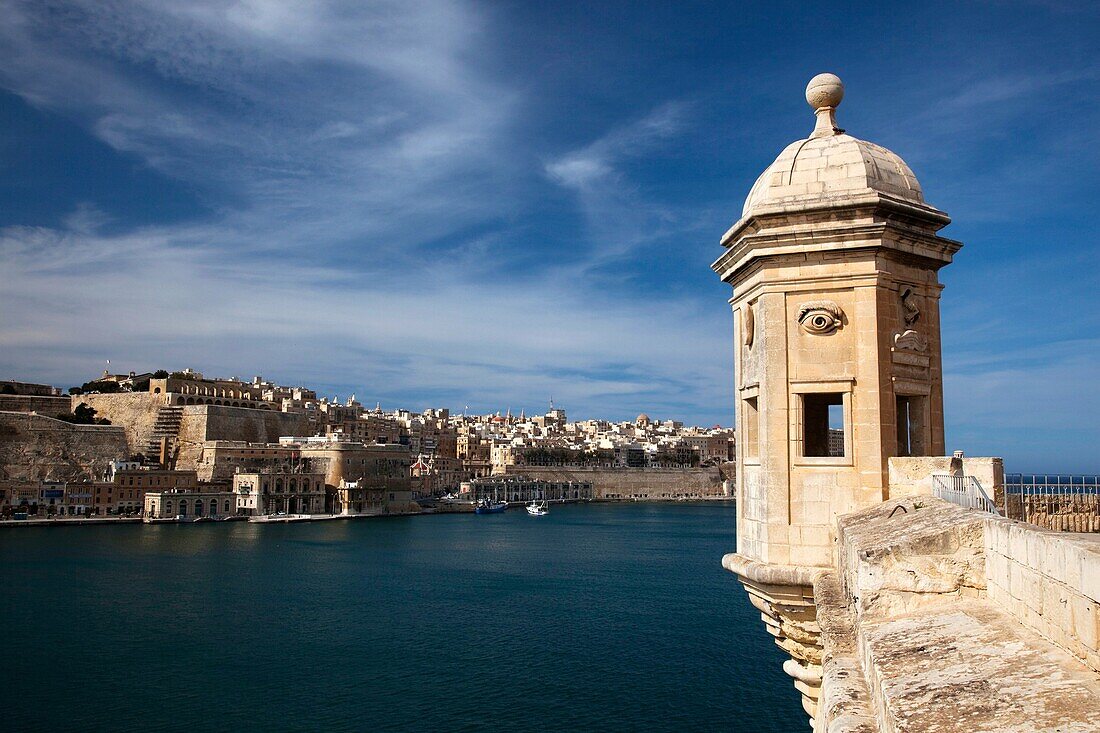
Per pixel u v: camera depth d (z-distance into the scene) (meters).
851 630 11.33
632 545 171.62
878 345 16.55
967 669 6.77
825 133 18.48
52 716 59.12
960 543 9.64
